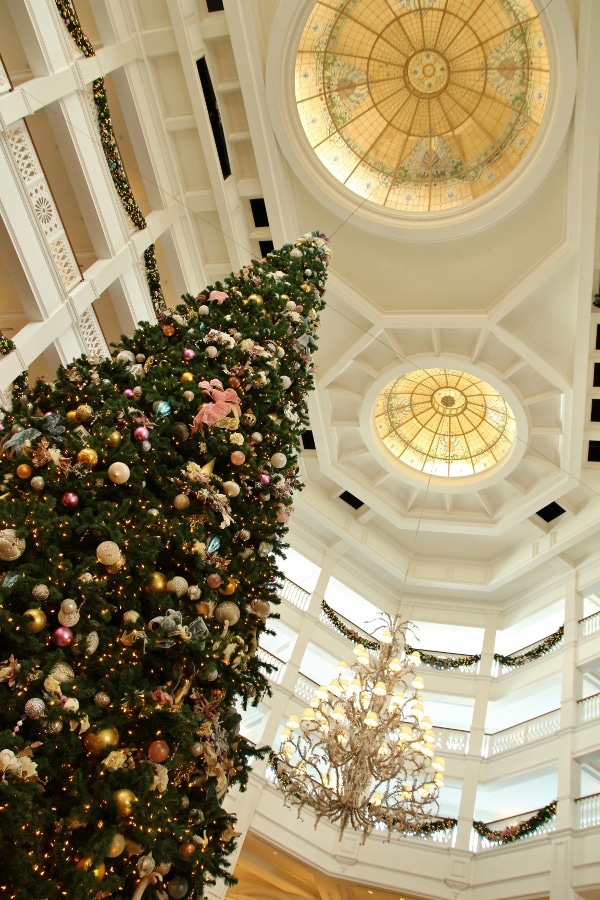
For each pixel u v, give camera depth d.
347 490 18.86
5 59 11.48
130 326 12.92
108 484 4.39
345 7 12.77
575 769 14.51
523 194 12.68
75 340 11.10
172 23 11.82
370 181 14.35
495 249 13.71
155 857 3.83
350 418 17.64
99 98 11.29
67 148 10.87
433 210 14.20
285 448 6.16
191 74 12.26
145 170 13.12
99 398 4.81
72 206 13.06
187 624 4.34
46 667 3.49
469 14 12.72
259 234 14.55
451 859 15.03
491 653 18.59
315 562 19.58
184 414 5.20
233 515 5.29
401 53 13.46
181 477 4.77
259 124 12.89
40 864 3.37
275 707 16.53
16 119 9.42
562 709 15.67
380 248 14.20
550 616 19.48
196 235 14.48
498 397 16.91
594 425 15.59
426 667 18.55
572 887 12.86
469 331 15.19
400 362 16.05
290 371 6.93
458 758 16.66
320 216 14.12
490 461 18.06
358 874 15.01
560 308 14.00
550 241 13.27
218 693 4.74
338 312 15.34
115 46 11.55
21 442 4.19
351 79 13.69
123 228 12.32
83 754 3.68
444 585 19.80
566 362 14.74
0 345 9.39
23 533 3.66
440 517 19.06
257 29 12.05
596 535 17.44
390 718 10.71
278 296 7.25
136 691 3.82
